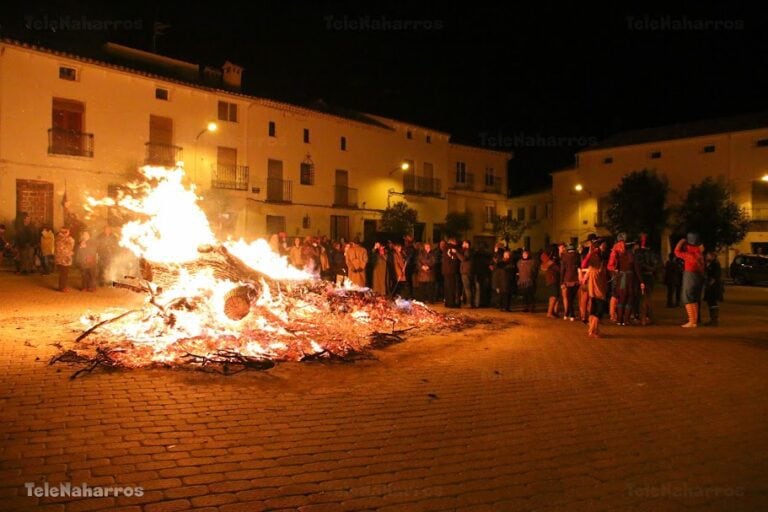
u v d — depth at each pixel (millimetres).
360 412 5602
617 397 6422
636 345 9602
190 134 27953
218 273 8930
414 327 10602
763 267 26984
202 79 30859
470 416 5605
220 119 29234
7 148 22422
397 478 4094
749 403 6238
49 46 24469
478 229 45562
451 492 3898
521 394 6469
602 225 42031
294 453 4484
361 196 36625
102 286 16812
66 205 22469
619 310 12242
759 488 4094
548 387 6805
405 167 38969
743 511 3734
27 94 22922
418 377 7109
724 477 4281
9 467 4012
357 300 11250
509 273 14570
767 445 4969
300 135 33156
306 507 3594
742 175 35625
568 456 4637
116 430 4805
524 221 50188
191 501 3609
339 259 17453
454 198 43594
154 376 6500
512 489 3984
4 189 22312
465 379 7086
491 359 8297
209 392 6016
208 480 3928
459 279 15281
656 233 37312
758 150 35062
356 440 4828
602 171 42281
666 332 11094
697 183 37406
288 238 21750
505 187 47594
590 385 6930
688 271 11836
